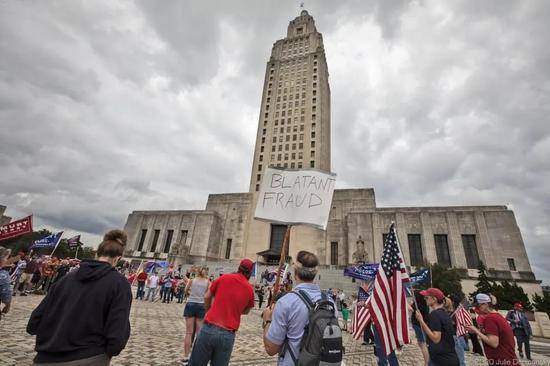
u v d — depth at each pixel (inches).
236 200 3014.3
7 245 1907.0
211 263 2411.4
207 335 175.8
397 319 221.0
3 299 295.3
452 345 204.7
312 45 3700.8
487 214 2119.8
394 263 241.4
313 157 2977.4
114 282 117.6
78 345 104.5
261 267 1875.0
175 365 261.1
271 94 3516.2
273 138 3255.4
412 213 2277.3
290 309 131.9
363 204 2573.8
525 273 1873.8
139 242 2972.4
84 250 2456.9
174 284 935.0
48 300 113.7
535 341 839.1
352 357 403.9
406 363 394.0
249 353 354.0
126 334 113.6
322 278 1766.7
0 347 257.8
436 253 2124.8
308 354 117.4
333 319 126.5
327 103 3580.2
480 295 238.2
